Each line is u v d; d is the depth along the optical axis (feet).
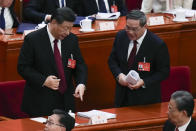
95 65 49.96
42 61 38.22
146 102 40.50
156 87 40.78
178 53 52.95
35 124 36.88
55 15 36.40
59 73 38.60
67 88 39.29
